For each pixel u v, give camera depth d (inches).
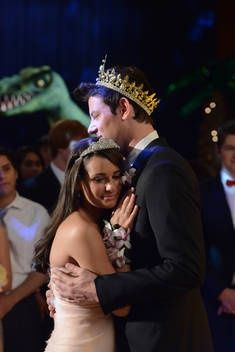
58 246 171.8
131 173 169.2
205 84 498.9
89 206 174.6
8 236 248.4
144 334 168.9
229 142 234.2
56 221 175.2
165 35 590.2
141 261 167.8
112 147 170.1
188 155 582.2
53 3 578.6
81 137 283.4
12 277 246.5
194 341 169.3
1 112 566.3
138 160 170.4
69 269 168.6
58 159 284.0
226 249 235.3
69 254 169.9
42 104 568.1
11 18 574.2
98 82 174.9
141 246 167.2
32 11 576.4
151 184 163.9
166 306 167.5
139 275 162.4
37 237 249.9
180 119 581.6
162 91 589.3
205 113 494.3
